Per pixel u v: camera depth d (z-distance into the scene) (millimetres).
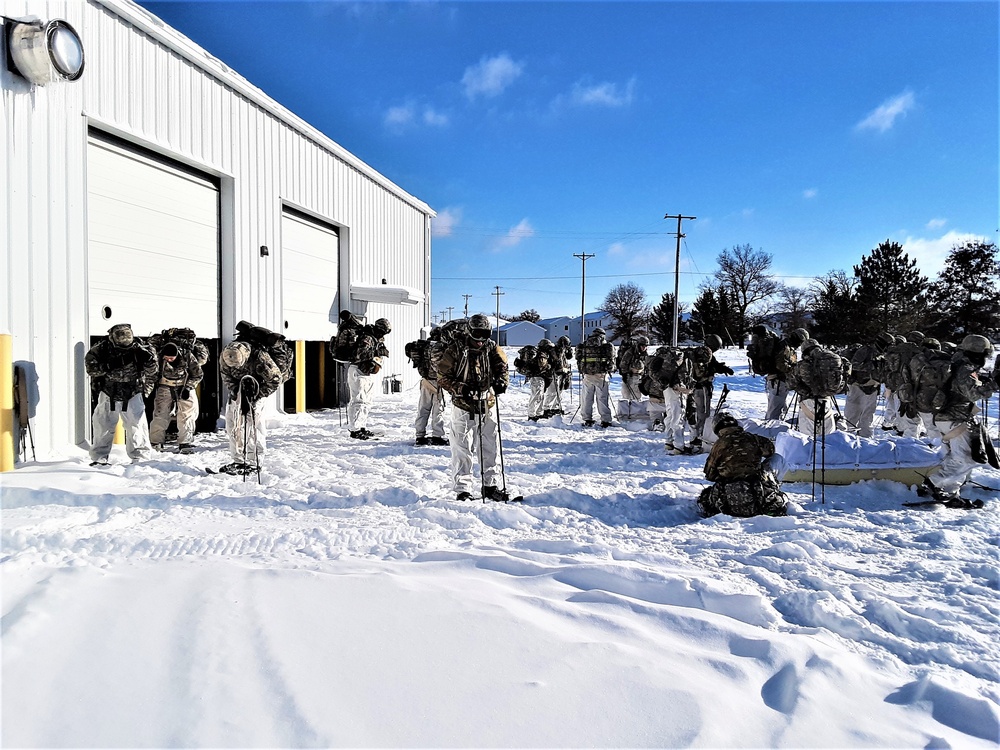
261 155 11805
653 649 2840
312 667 2502
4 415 6219
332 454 8492
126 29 8359
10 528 4340
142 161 9016
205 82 10086
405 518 5078
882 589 3697
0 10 6445
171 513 5164
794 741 2221
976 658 2914
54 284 7137
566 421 12906
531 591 3494
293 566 3705
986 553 4387
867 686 2631
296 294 13680
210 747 2012
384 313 18297
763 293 66688
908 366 6230
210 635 2688
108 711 2170
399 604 3109
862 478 6531
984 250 40156
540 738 2150
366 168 16438
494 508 5301
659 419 11461
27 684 2289
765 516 5172
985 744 2283
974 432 5797
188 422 8445
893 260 39281
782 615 3420
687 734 2189
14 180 6609
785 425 8406
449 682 2449
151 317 9195
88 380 7629
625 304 76562
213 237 10711
